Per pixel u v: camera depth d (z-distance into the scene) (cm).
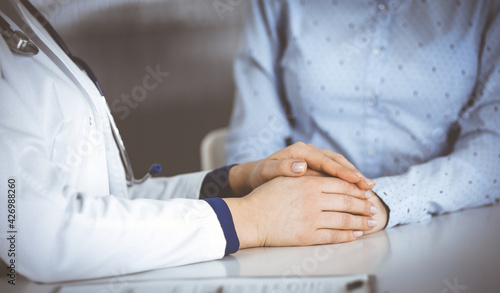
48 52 65
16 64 58
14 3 67
